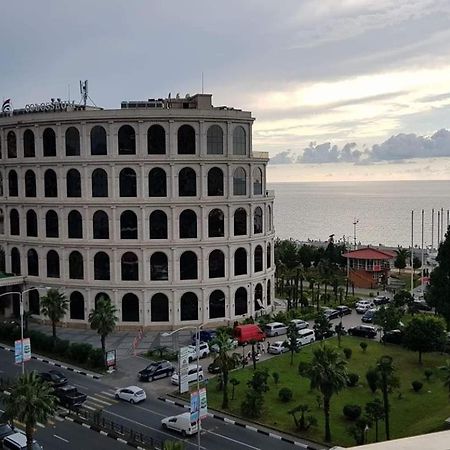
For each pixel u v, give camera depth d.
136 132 82.06
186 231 83.50
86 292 84.56
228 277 85.56
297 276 104.19
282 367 65.25
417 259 142.12
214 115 83.19
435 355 69.88
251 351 68.75
